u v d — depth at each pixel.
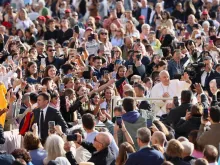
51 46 65.31
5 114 49.62
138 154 40.34
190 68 62.84
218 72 62.62
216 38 77.38
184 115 48.75
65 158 40.62
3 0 90.69
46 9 86.62
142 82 58.47
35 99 50.53
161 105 52.41
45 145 43.66
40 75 60.66
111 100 52.56
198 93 53.09
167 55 69.31
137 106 51.66
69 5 90.31
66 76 57.75
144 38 75.75
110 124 48.78
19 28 81.88
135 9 89.31
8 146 46.44
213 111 44.09
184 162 39.97
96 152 42.34
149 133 40.62
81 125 47.19
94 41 71.25
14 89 54.31
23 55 65.31
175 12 88.44
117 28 76.56
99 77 63.84
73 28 77.62
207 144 43.81
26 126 47.84
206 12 85.50
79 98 51.22
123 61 65.56
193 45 70.75
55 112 48.03
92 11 89.00
